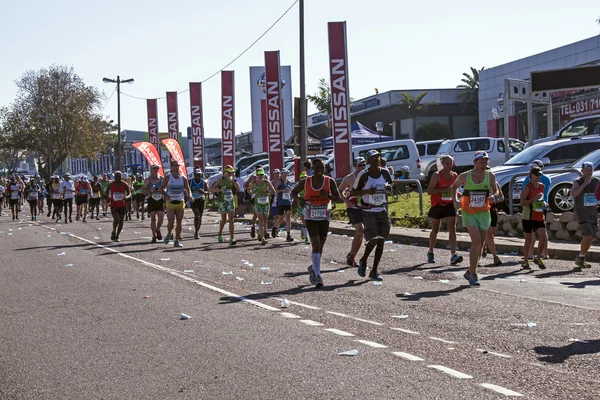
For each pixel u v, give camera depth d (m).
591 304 8.83
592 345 6.72
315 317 8.25
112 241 19.27
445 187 12.73
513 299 9.27
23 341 7.32
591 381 5.54
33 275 12.48
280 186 18.27
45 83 77.94
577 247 13.59
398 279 11.31
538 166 12.05
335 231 20.16
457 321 7.91
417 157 31.36
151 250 16.58
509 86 24.09
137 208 30.14
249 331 7.52
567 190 17.34
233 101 31.67
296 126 24.03
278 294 9.97
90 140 79.38
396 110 73.81
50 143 78.69
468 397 5.14
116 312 8.75
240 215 28.42
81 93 79.38
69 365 6.32
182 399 5.27
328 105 66.75
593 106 46.78
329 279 11.42
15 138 78.31
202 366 6.16
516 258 13.46
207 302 9.35
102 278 11.87
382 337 7.16
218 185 17.66
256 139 47.09
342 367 6.02
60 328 7.88
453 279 11.20
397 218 19.86
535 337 7.07
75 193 32.59
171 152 28.39
